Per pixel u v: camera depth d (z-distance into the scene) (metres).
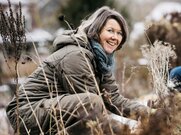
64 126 4.99
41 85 5.43
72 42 5.40
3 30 4.95
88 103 4.96
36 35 23.91
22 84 5.36
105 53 5.57
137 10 53.41
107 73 5.57
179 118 4.36
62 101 5.12
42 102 5.29
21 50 4.96
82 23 5.66
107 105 5.70
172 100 4.44
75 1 26.11
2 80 9.00
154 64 5.49
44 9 53.75
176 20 10.84
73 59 5.28
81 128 4.94
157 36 10.29
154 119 4.11
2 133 7.29
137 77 10.91
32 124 5.29
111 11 5.60
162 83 5.32
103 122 4.39
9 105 5.52
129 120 4.63
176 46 9.84
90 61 5.39
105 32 5.54
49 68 5.42
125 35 5.64
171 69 6.06
